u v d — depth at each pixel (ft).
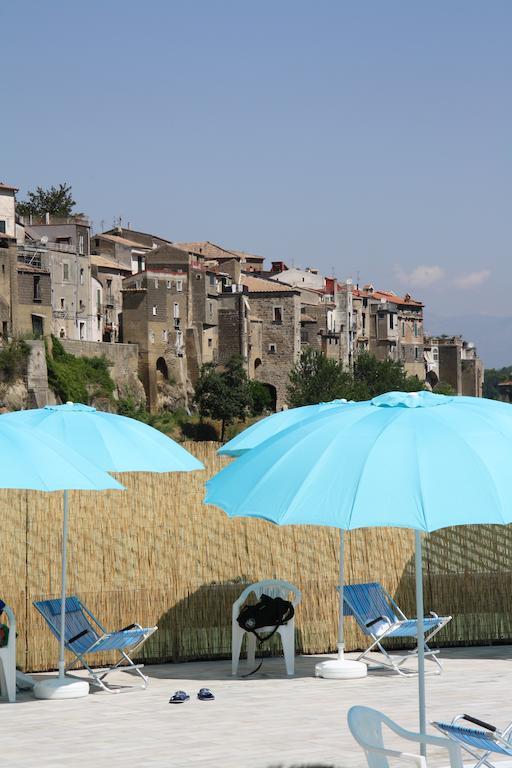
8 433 81.20
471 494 55.93
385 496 56.59
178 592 107.24
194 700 89.30
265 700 88.89
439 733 75.41
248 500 60.85
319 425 63.93
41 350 629.92
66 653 103.50
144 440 99.86
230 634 108.99
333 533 111.04
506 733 55.67
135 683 97.40
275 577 109.50
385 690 92.99
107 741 74.49
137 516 106.01
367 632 101.81
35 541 102.32
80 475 79.71
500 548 114.62
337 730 76.79
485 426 60.34
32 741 74.90
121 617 105.29
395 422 61.05
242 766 66.74
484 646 115.55
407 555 112.57
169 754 70.28
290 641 100.63
